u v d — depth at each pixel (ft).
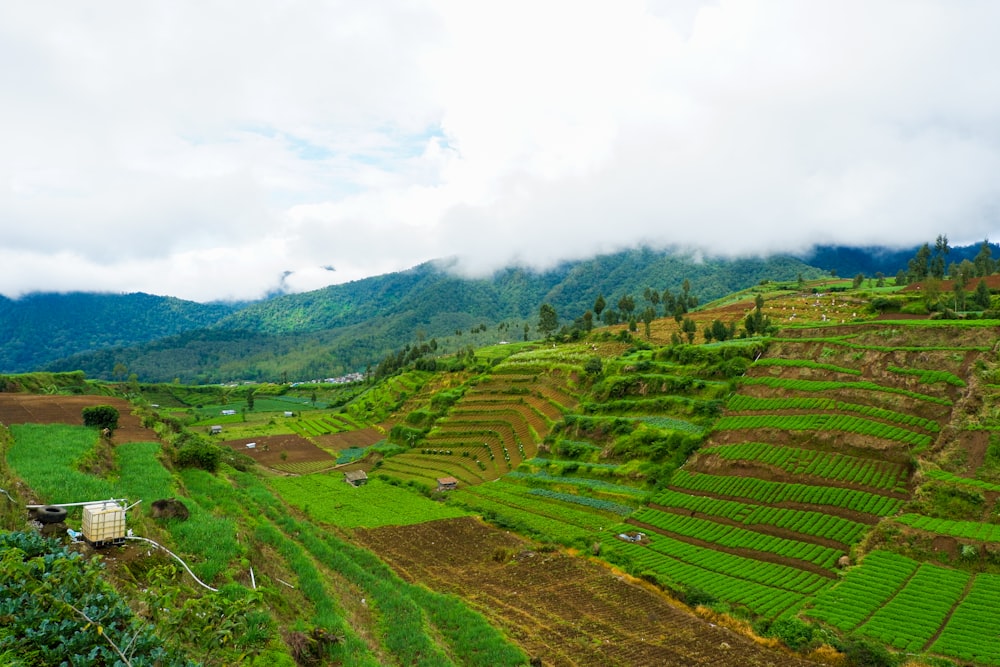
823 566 222.07
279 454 540.93
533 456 419.33
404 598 172.55
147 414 298.76
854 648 168.35
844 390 330.54
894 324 389.39
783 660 170.71
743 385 377.09
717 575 224.74
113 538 105.91
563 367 533.55
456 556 256.73
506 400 529.86
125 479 164.76
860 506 248.93
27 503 116.16
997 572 197.36
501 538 282.36
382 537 281.95
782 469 288.71
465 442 480.64
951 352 328.29
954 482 239.09
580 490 344.49
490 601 206.39
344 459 529.86
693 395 388.98
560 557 255.09
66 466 149.28
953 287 526.16
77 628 59.11
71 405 291.38
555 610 199.82
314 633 118.11
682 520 280.51
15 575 57.77
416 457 485.15
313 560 178.29
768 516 261.65
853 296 633.20
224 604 64.95
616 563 244.01
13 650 54.75
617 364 465.06
